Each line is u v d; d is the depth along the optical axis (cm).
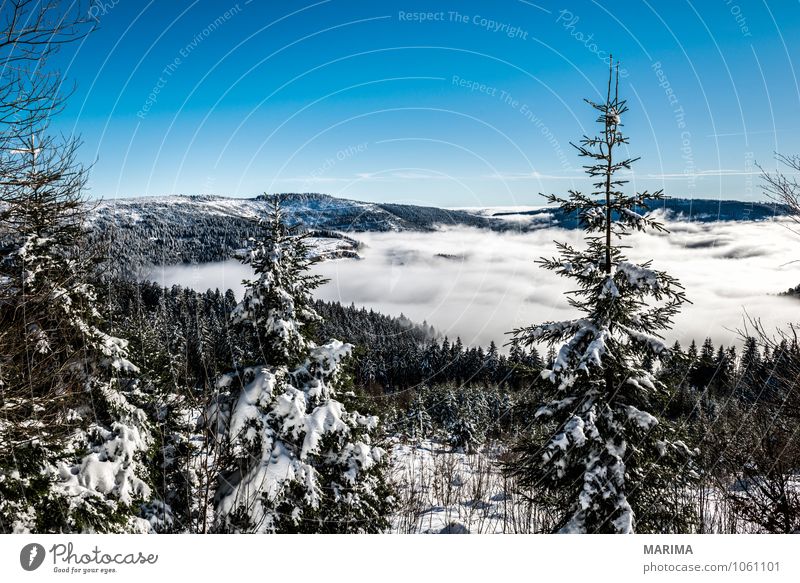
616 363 835
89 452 930
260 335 993
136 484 956
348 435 972
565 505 902
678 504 892
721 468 1000
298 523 862
